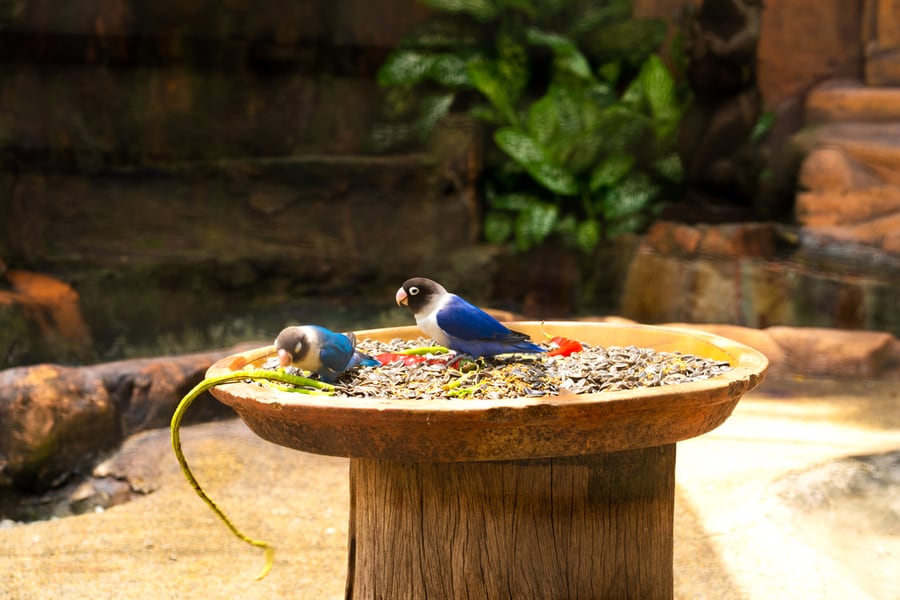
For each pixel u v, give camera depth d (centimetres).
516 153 1036
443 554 241
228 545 420
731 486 441
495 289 1065
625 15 1112
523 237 1045
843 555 374
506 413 205
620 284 1022
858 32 1034
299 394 225
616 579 246
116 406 548
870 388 657
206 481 501
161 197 1057
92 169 1046
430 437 212
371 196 1098
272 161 1087
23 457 499
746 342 723
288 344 242
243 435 559
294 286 1074
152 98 1080
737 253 887
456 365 271
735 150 1012
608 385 240
